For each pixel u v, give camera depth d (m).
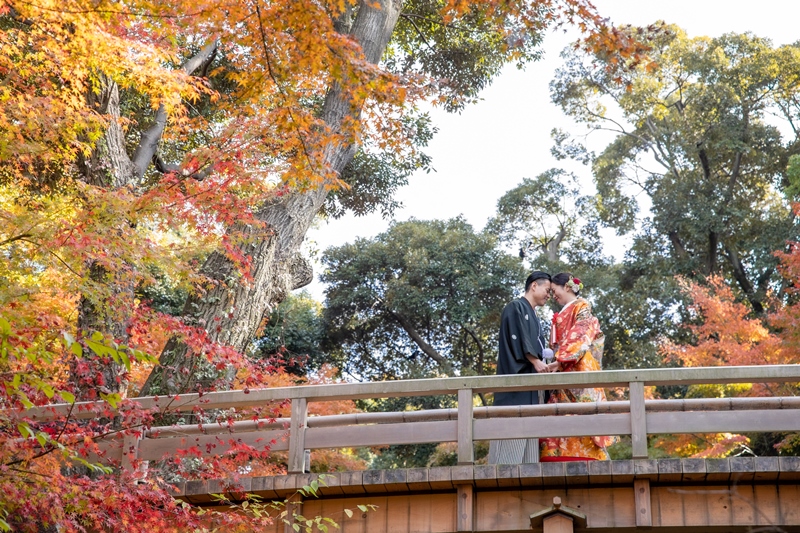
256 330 8.33
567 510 4.72
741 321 12.66
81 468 5.77
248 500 5.26
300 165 5.41
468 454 4.98
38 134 5.86
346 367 21.14
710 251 20.80
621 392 14.57
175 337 7.42
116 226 5.22
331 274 21.17
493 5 4.97
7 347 3.78
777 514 4.65
